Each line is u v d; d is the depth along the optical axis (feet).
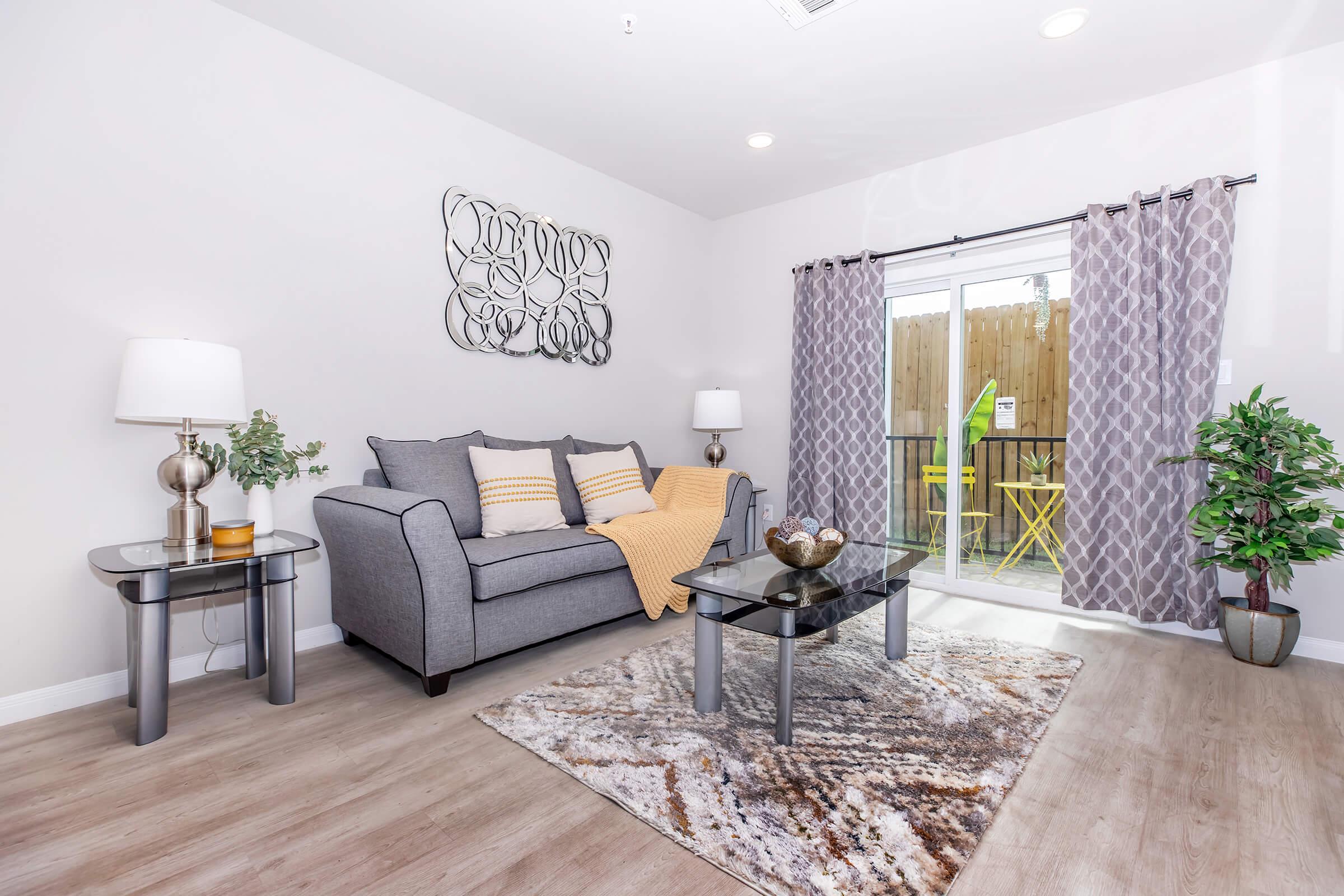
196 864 4.17
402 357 9.33
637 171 12.20
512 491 8.99
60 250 6.47
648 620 9.66
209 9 7.40
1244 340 8.54
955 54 8.29
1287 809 4.74
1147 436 8.94
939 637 8.74
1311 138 8.10
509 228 10.65
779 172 12.17
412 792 5.01
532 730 6.00
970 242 10.96
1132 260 9.10
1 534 6.21
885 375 12.39
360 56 8.51
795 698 6.69
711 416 12.66
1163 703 6.60
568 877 4.06
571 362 11.84
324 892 3.93
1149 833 4.46
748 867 4.13
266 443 7.13
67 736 5.94
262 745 5.74
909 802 4.83
